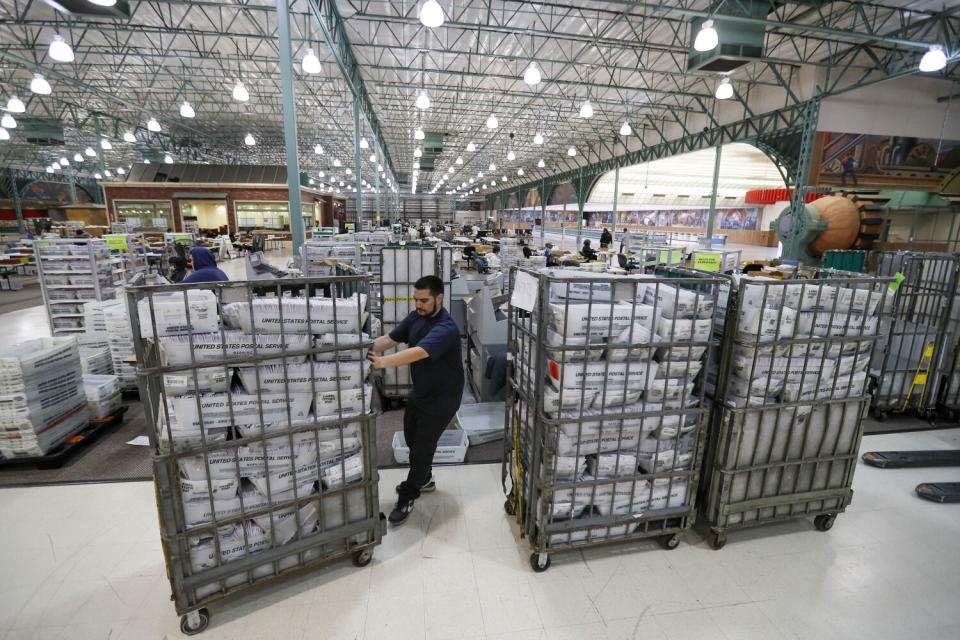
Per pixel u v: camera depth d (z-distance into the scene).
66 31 10.48
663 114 17.17
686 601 2.26
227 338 1.96
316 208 27.30
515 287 2.63
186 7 9.39
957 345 4.18
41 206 29.31
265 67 13.31
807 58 10.82
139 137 22.77
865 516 2.98
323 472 2.26
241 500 2.06
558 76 12.51
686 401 2.48
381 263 4.59
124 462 3.48
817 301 2.44
